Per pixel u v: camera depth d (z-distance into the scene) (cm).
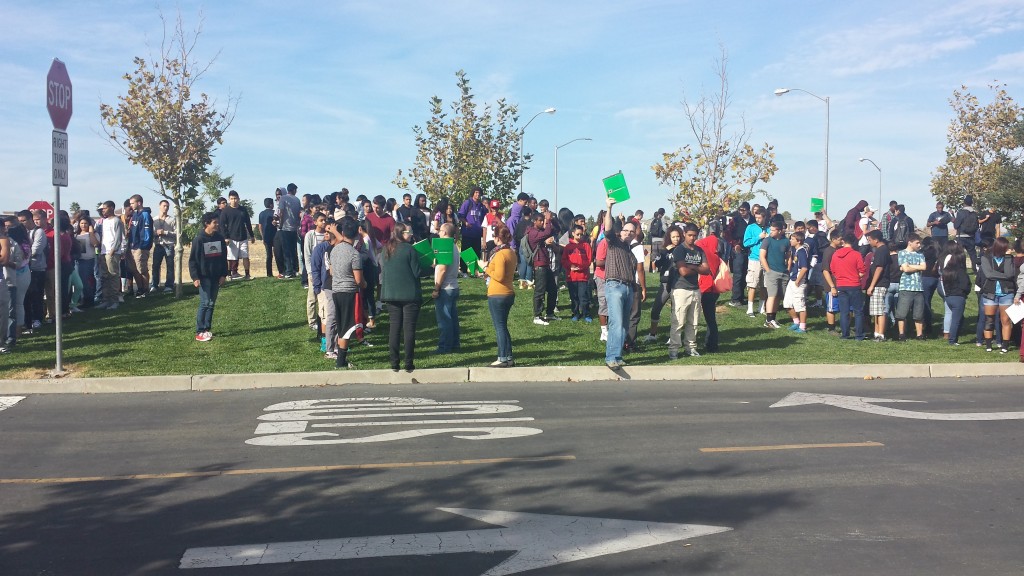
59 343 1125
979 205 3922
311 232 1534
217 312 1563
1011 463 738
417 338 1415
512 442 796
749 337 1536
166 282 1831
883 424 895
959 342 1550
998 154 4116
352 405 980
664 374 1207
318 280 1305
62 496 630
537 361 1259
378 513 589
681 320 1298
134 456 745
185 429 852
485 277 1961
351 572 483
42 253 1418
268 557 506
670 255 1389
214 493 636
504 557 507
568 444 789
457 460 730
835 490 652
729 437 824
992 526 572
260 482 664
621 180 1186
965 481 681
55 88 1080
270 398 1025
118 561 502
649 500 622
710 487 656
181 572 484
